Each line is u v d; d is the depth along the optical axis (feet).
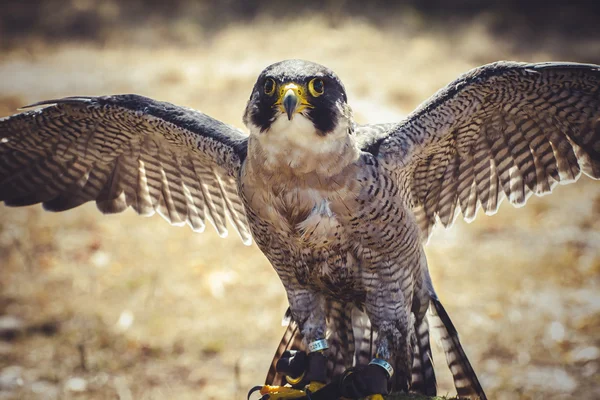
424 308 24.25
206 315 45.55
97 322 44.24
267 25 115.24
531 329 43.11
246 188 22.22
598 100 22.66
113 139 26.78
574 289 47.06
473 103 23.17
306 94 20.98
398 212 22.12
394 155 22.59
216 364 41.37
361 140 22.66
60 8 121.80
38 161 27.84
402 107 77.36
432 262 51.11
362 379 21.95
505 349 41.57
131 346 42.34
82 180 27.96
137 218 58.13
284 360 22.97
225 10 125.90
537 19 122.93
